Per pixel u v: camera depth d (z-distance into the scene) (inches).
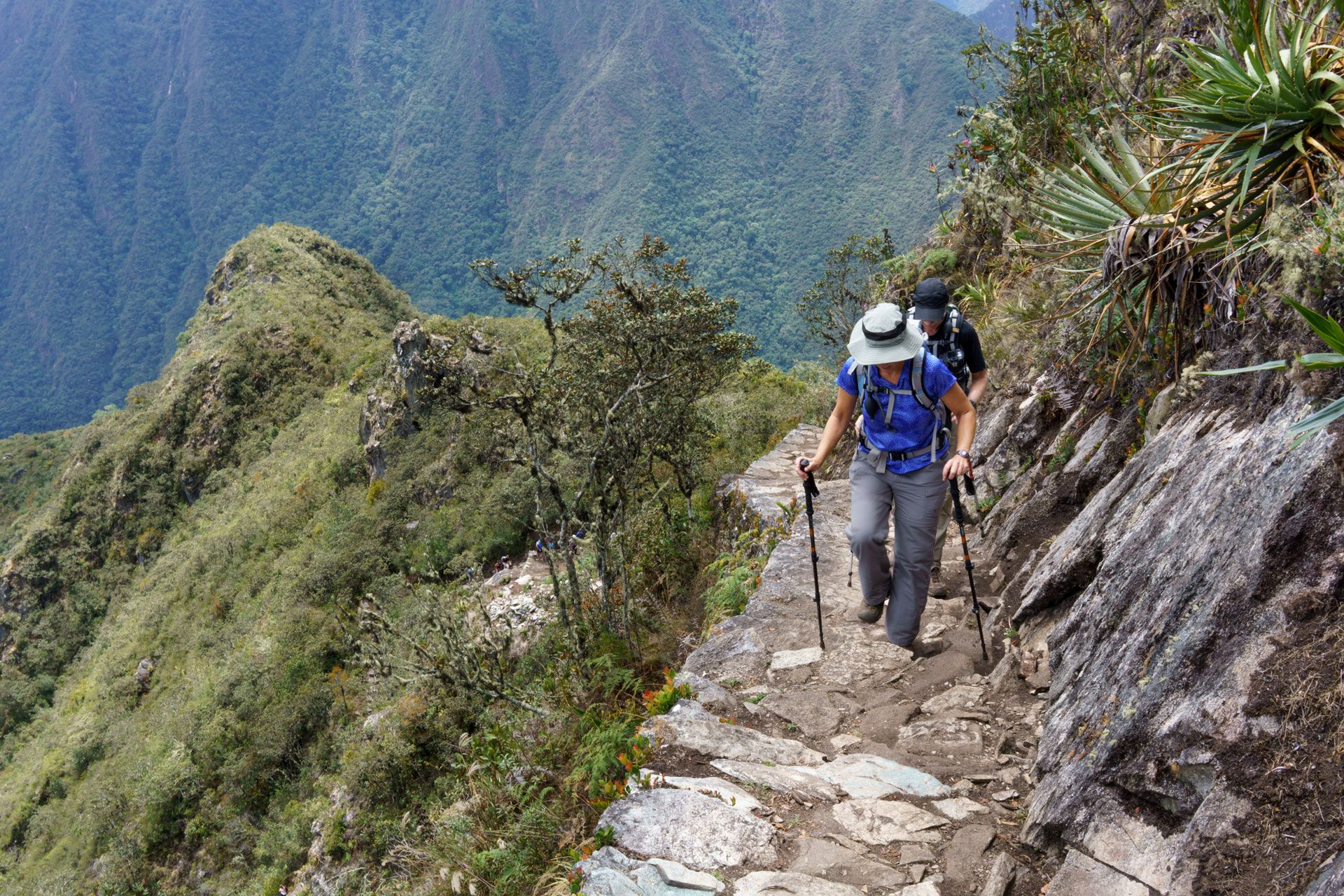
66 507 2701.8
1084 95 264.5
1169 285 177.5
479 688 289.6
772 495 363.9
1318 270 113.9
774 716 165.8
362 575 1142.3
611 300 408.8
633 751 144.4
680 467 448.8
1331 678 84.7
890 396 164.2
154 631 1838.1
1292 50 143.3
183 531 2453.2
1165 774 96.3
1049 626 170.1
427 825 281.9
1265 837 81.7
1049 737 127.3
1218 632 98.8
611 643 301.4
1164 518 131.6
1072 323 235.1
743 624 208.2
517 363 376.8
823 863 111.0
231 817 991.6
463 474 1179.3
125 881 1037.2
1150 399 184.9
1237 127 157.3
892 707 160.4
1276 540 96.1
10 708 2351.1
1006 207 286.0
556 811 161.9
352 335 2883.9
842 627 196.2
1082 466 207.6
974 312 358.9
